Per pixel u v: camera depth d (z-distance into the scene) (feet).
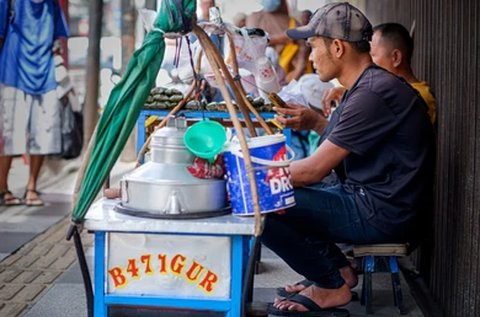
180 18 6.56
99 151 6.55
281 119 10.19
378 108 8.81
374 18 21.45
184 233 6.53
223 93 6.66
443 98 10.61
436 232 10.54
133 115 6.56
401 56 11.34
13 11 17.54
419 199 9.16
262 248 13.61
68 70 21.38
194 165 6.81
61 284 11.20
